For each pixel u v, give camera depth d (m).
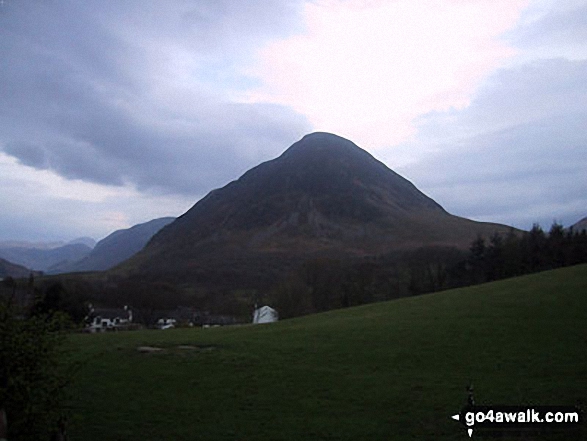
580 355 17.92
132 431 13.52
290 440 12.68
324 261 95.06
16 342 10.31
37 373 10.78
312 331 26.20
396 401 14.79
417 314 28.73
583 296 27.95
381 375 17.39
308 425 13.51
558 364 17.09
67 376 11.83
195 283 131.38
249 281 130.12
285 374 18.12
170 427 13.73
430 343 21.39
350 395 15.55
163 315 91.12
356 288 75.19
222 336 26.92
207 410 14.91
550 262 75.12
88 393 16.55
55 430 11.37
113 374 18.73
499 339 21.08
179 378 18.14
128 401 15.80
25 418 10.47
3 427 8.64
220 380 17.72
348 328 26.27
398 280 86.88
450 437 12.31
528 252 77.00
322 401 15.19
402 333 23.70
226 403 15.44
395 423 13.31
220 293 114.44
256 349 22.36
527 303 27.84
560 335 20.91
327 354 20.78
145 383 17.62
